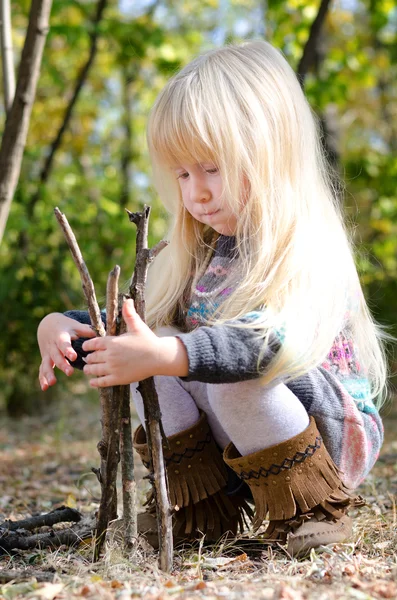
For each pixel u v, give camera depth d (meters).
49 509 2.74
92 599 1.48
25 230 6.09
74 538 2.00
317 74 6.61
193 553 1.87
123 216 6.75
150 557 1.81
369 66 7.64
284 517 1.78
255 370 1.65
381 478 3.11
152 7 7.79
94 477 3.65
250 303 1.76
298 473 1.78
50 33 5.95
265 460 1.76
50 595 1.51
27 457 4.59
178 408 1.88
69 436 5.59
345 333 1.97
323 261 1.85
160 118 1.87
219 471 1.93
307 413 1.85
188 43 8.11
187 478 1.89
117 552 1.75
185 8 9.24
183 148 1.83
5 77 3.23
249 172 1.82
